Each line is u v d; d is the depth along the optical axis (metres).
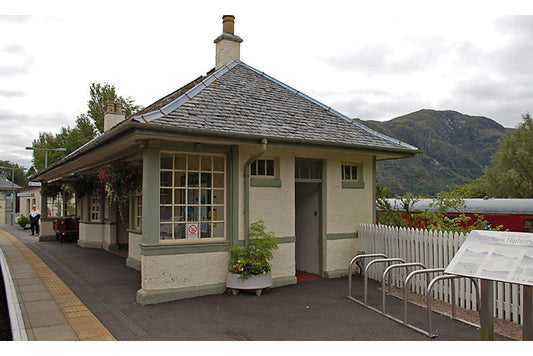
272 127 8.36
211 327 6.05
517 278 4.45
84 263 11.43
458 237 7.32
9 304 7.17
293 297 7.81
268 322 6.31
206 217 8.11
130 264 10.85
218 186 8.28
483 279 4.70
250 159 8.25
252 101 9.35
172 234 7.71
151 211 7.36
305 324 6.23
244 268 7.85
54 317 6.45
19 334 5.67
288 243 9.00
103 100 34.38
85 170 13.39
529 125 35.72
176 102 7.95
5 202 40.12
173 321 6.30
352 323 6.29
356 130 10.18
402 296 7.91
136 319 6.38
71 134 34.00
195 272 7.74
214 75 9.89
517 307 6.36
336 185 9.88
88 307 7.01
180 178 7.88
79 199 17.05
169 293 7.39
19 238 19.53
